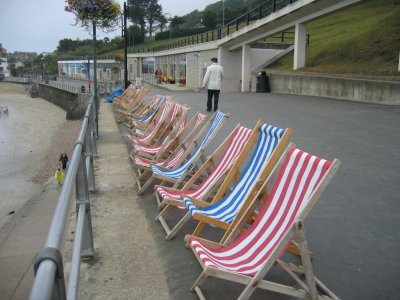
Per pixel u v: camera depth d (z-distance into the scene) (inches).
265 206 133.0
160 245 163.2
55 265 55.0
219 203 164.7
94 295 129.4
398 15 876.0
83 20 417.4
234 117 510.6
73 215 194.2
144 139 329.7
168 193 186.7
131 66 3002.0
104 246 162.2
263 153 164.4
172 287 133.4
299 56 944.3
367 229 173.2
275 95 890.1
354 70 751.1
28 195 833.5
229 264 120.7
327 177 112.9
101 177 258.1
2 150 1373.0
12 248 460.8
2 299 331.3
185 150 252.1
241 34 1102.4
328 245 159.3
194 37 2014.0
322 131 393.7
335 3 786.2
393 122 434.6
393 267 143.2
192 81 1628.9
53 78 4185.5
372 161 277.4
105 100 925.8
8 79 5113.2
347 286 131.8
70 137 1515.7
